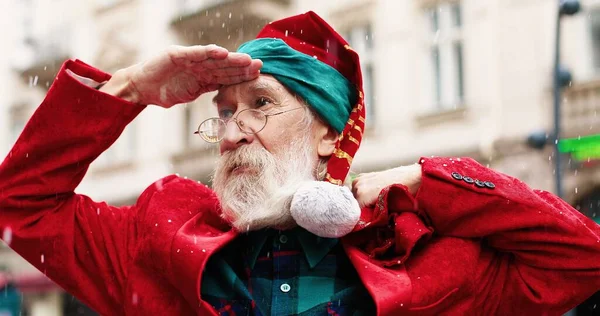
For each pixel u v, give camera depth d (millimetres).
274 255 1668
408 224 1647
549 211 1671
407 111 11703
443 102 11453
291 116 1727
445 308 1631
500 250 1734
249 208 1651
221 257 1677
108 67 15219
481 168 1744
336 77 1806
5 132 16609
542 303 1678
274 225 1653
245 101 1732
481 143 10898
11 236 1688
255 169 1684
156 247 1645
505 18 10898
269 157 1691
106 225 1753
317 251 1662
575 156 9945
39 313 14234
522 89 10641
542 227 1666
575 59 10297
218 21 12914
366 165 11961
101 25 15422
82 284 1728
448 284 1616
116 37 15031
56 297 14312
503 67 10859
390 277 1584
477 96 11070
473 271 1662
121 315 1733
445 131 11336
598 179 9758
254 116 1713
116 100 1687
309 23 1846
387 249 1675
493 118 10852
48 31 16203
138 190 14430
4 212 1689
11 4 16812
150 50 14312
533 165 10289
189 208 1746
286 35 1864
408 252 1615
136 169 14539
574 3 6555
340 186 1620
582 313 3697
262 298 1636
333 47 1841
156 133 14328
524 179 10375
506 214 1668
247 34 12664
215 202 1781
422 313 1575
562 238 1658
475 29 11180
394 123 11797
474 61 11148
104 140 1702
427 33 11672
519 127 10586
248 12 12328
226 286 1640
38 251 1709
